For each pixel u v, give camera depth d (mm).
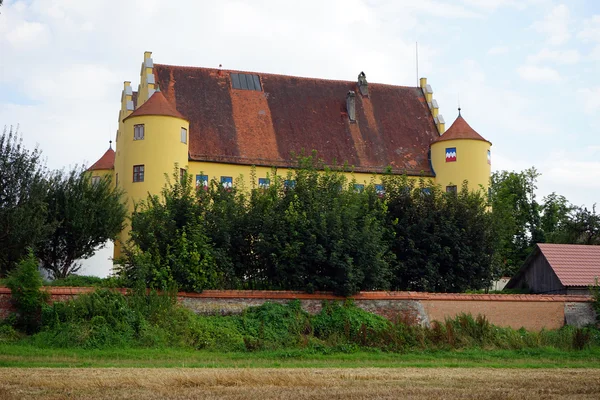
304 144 62219
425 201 42969
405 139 65875
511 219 66562
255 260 37625
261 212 38219
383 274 36969
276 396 20250
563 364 30500
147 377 22750
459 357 31609
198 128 59812
